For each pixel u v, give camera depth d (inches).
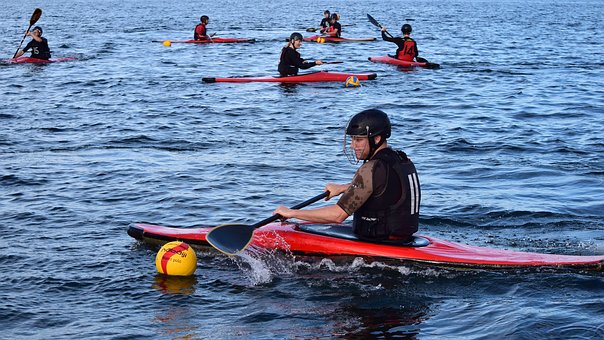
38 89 790.5
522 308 240.5
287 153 499.8
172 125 596.4
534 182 423.8
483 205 375.2
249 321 237.6
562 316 231.8
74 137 547.8
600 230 336.8
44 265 288.0
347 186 297.6
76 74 920.3
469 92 795.4
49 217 353.4
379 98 746.2
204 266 289.1
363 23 2203.5
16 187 409.1
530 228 340.5
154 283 271.0
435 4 4598.9
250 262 291.9
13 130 571.8
